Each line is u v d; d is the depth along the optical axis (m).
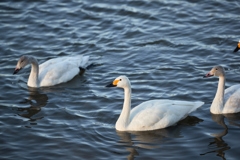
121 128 13.59
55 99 16.30
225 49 19.69
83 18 23.92
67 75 18.25
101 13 24.38
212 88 16.30
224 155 11.92
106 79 17.92
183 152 12.20
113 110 15.05
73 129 13.80
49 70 18.11
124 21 23.30
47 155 12.35
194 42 20.62
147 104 14.03
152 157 12.00
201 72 17.70
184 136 13.12
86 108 15.34
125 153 12.28
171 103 13.93
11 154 12.41
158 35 21.61
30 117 14.77
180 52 19.78
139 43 20.97
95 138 13.19
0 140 13.20
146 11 24.23
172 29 22.09
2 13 24.66
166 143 12.75
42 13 24.64
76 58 19.22
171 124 13.69
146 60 19.31
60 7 25.36
